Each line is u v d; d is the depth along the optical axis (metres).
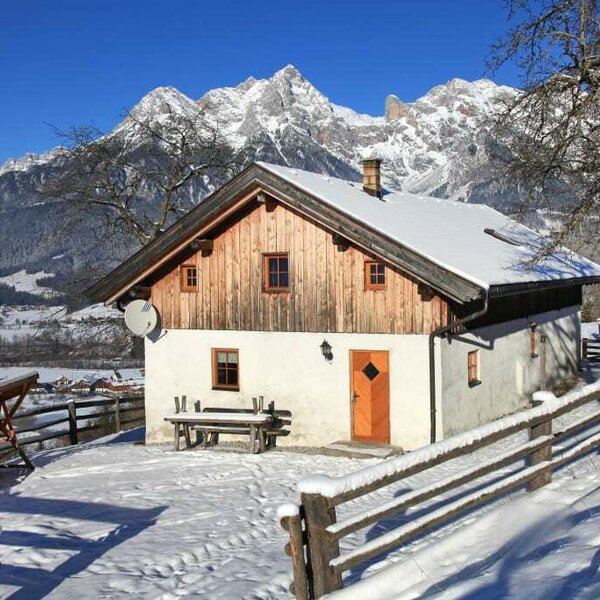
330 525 5.54
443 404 15.11
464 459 13.34
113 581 8.10
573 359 24.44
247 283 17.17
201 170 28.56
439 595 5.25
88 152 27.47
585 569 5.05
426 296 14.99
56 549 9.37
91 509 11.60
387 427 15.63
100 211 28.38
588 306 45.12
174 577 8.16
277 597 7.31
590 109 15.50
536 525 6.65
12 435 15.52
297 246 16.52
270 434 16.59
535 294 20.66
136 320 18.14
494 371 17.62
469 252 17.12
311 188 16.20
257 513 10.91
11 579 8.26
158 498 12.15
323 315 16.25
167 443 18.12
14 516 11.37
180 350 18.08
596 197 16.61
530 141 16.91
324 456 15.15
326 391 16.25
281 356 16.77
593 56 15.23
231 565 8.45
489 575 5.44
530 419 7.81
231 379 17.62
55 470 15.26
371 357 15.81
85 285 28.16
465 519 8.58
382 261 15.56
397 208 19.33
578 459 9.59
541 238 24.11
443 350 15.13
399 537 6.10
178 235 17.20
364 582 5.78
